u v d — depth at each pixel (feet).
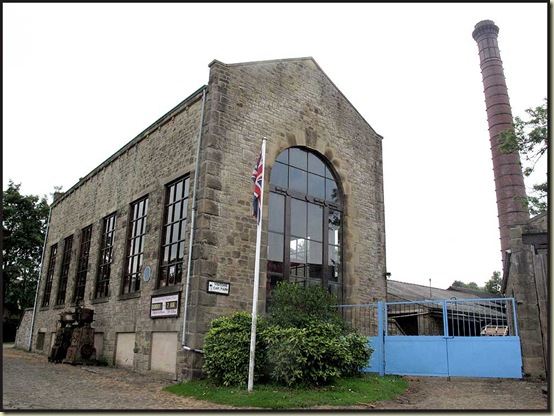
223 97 41.68
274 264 42.86
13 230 109.70
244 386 30.55
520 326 37.73
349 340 35.29
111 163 60.13
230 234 39.17
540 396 29.45
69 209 72.23
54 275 71.56
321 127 50.70
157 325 40.93
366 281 51.34
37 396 28.50
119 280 50.29
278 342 31.37
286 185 46.16
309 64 51.26
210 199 38.52
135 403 27.14
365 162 55.62
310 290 37.11
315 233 47.96
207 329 35.96
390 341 40.22
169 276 41.81
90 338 49.60
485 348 37.06
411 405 27.25
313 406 26.20
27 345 74.90
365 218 53.47
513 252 39.52
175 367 37.29
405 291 84.74
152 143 50.44
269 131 44.88
